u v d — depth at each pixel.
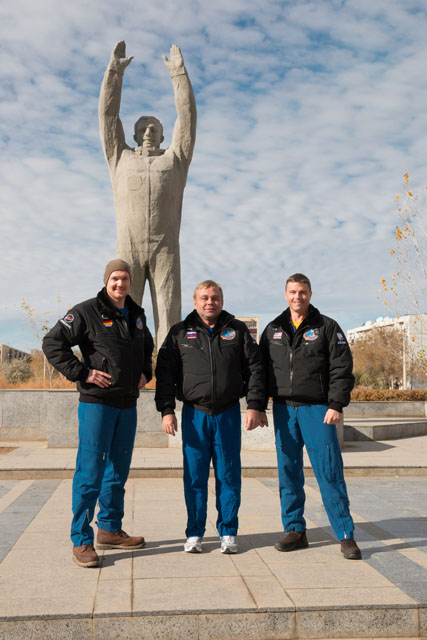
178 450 10.01
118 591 3.22
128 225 10.97
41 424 11.59
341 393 4.07
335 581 3.39
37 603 3.03
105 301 4.08
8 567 3.68
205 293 4.21
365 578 3.45
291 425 4.21
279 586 3.30
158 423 10.63
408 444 11.60
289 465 4.19
